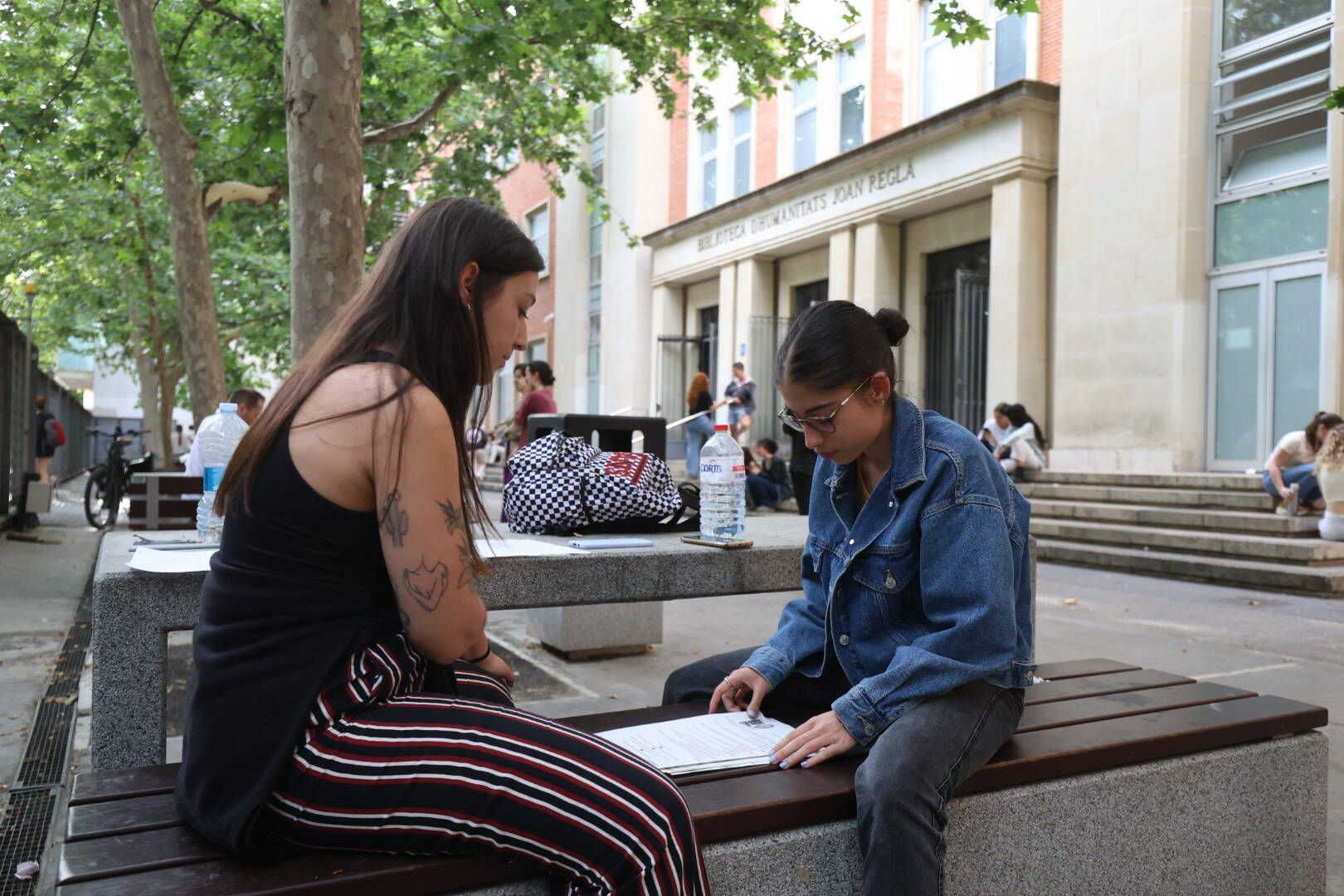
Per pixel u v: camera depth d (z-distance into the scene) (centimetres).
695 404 1466
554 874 149
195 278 917
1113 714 227
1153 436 1098
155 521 445
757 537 313
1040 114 1252
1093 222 1167
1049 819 199
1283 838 230
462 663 187
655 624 546
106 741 219
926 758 175
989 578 190
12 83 974
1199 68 1075
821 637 221
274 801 144
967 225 1413
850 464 219
